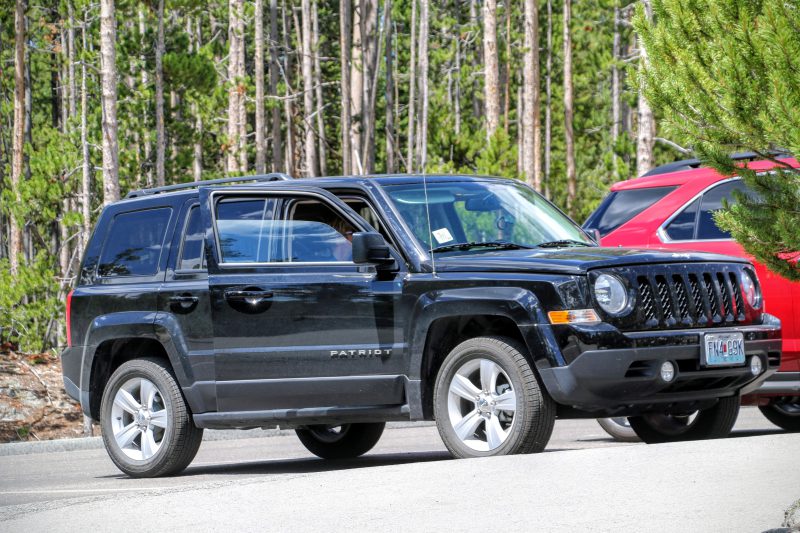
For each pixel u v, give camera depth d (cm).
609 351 948
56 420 2597
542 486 777
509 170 3584
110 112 3116
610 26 6538
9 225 5206
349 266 1064
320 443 1313
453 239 1060
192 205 1168
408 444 1466
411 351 1021
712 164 1195
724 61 1138
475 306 984
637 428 1180
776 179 1196
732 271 1066
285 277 1089
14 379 2753
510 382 975
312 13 7575
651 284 990
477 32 6788
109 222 1241
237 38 5134
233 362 1105
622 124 7156
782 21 1091
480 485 796
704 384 1031
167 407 1153
